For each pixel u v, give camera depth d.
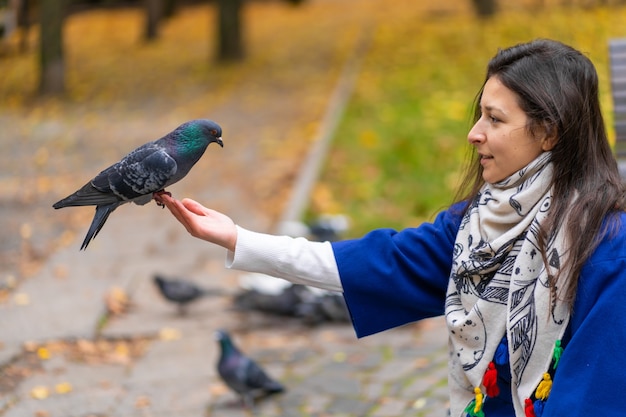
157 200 3.24
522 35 20.44
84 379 6.14
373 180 11.20
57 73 19.19
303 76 19.53
